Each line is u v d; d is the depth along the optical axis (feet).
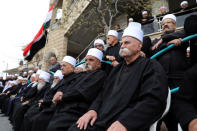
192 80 5.10
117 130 5.21
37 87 19.07
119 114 6.18
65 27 49.39
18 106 18.61
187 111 4.88
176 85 7.50
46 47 56.59
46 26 50.11
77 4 44.57
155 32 28.37
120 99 6.50
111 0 36.32
